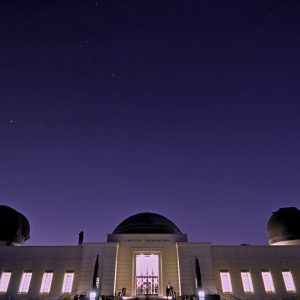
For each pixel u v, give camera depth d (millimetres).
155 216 47125
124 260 37562
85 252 37125
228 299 34625
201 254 37094
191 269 36000
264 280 36312
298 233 43281
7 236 42938
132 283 35938
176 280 36188
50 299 34781
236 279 36250
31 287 35656
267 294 35406
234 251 38219
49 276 36312
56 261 37312
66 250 38094
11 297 35125
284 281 36344
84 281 35094
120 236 39500
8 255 37844
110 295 33469
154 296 33562
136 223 44562
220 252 38000
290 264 37469
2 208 45656
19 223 45188
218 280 36125
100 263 36188
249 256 37906
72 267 36812
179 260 36625
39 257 37656
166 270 36875
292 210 47094
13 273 36656
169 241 39062
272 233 45938
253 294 35375
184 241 39125
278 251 38344
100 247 37344
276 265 37344
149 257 44062
